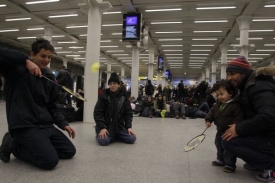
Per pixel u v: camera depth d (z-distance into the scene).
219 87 2.54
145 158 2.92
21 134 2.30
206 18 12.59
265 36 15.42
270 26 13.34
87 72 6.98
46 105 2.75
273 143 2.13
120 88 3.93
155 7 11.30
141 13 11.65
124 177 2.21
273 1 10.11
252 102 2.17
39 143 2.28
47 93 2.66
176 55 24.20
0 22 14.64
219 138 2.72
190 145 2.68
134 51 15.38
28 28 16.06
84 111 6.75
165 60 27.86
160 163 2.73
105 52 24.27
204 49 20.69
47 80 2.66
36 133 2.33
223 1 10.27
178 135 4.75
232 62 2.33
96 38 7.09
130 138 3.74
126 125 3.83
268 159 2.14
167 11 11.80
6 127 4.74
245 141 2.17
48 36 14.48
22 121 2.30
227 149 2.31
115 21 13.61
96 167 2.48
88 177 2.17
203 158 3.03
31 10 12.45
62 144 2.69
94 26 7.09
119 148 3.42
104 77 39.94
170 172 2.42
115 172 2.35
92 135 4.43
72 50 23.28
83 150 3.22
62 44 20.67
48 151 2.29
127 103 3.93
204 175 2.36
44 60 2.45
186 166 2.65
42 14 13.02
